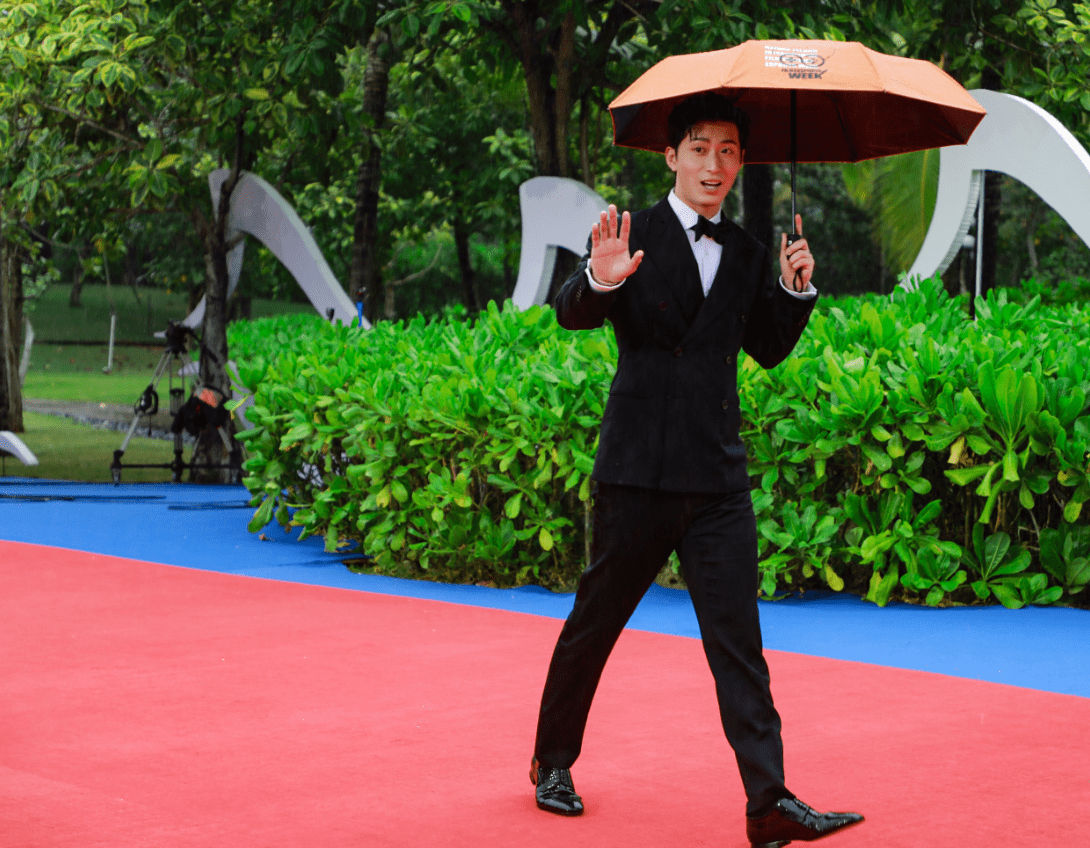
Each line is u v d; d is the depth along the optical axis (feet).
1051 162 34.14
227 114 48.19
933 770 13.05
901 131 13.64
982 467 22.30
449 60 71.36
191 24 49.29
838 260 118.01
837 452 24.08
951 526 23.76
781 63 11.36
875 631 20.81
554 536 25.23
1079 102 48.34
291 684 16.93
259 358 34.09
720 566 11.16
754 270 11.64
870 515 22.99
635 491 11.35
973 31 48.65
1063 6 49.90
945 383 22.41
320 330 42.65
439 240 119.24
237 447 52.65
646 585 11.66
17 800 11.98
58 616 21.90
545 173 53.72
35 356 147.95
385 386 27.76
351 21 46.21
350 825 11.33
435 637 20.13
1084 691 16.84
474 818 11.56
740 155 11.57
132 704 15.83
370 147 59.21
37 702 15.90
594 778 12.85
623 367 11.64
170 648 19.27
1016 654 19.07
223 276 54.75
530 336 30.48
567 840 10.99
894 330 25.07
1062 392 22.27
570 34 52.37
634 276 11.39
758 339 12.18
